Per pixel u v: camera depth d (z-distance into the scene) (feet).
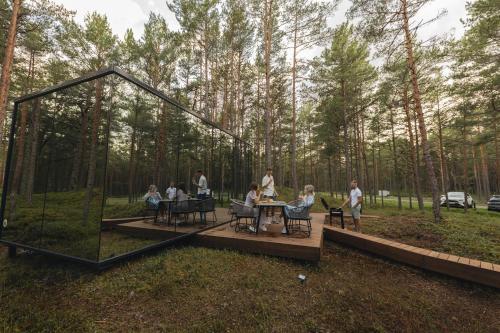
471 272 11.53
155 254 13.44
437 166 76.95
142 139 13.16
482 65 28.94
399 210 43.50
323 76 38.88
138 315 8.23
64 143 12.17
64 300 9.21
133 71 40.11
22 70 31.22
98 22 36.65
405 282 11.91
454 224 22.48
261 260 13.00
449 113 42.27
